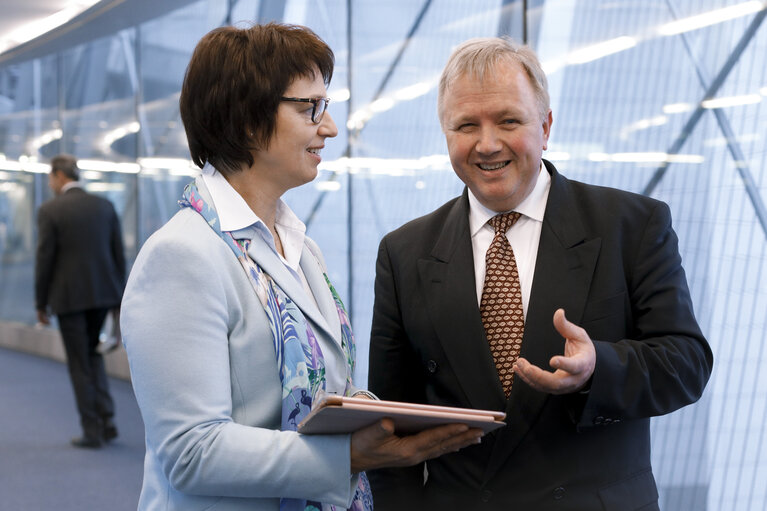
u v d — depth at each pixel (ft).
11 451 17.13
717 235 8.70
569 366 4.43
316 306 5.17
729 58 8.57
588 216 5.62
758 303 8.29
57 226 17.16
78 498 13.91
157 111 20.58
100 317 17.74
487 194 5.50
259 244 4.76
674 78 9.12
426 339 5.74
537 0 10.68
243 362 4.44
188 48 18.83
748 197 8.39
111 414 17.80
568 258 5.48
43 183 28.14
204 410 4.16
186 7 18.78
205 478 4.13
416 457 4.24
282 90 4.67
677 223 9.11
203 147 4.85
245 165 4.82
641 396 4.97
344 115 14.10
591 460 5.27
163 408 4.17
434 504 5.65
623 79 9.65
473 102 5.37
